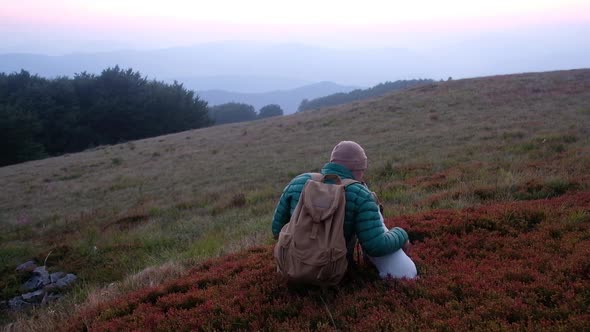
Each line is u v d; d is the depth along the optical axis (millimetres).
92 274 9469
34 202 19875
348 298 4016
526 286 3740
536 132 17781
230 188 17219
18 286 9422
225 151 27625
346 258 3881
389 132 24391
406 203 9227
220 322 4020
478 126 21562
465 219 5934
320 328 3592
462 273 4215
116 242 11438
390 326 3471
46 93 63125
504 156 13930
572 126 17672
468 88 35031
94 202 18578
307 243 3604
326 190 3748
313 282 3711
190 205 15242
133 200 17797
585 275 3881
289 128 32750
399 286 4074
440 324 3314
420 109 30391
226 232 10359
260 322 3879
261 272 4996
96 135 63438
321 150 22641
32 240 13547
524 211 6008
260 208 12633
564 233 5113
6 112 51844
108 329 4227
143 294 5055
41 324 5555
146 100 67188
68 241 12328
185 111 71188
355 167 4086
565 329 3041
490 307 3434
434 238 5535
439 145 18750
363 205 3811
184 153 29219
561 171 9578
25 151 52438
